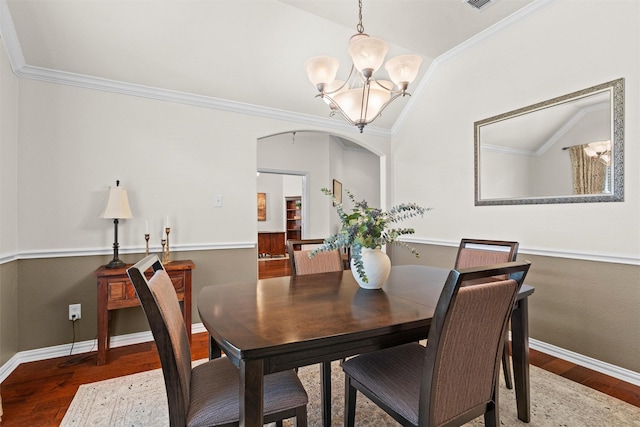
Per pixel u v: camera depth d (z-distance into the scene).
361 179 7.25
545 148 2.40
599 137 2.10
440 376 1.00
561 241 2.31
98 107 2.58
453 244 3.18
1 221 2.08
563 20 2.28
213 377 1.25
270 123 3.32
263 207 9.20
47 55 2.30
